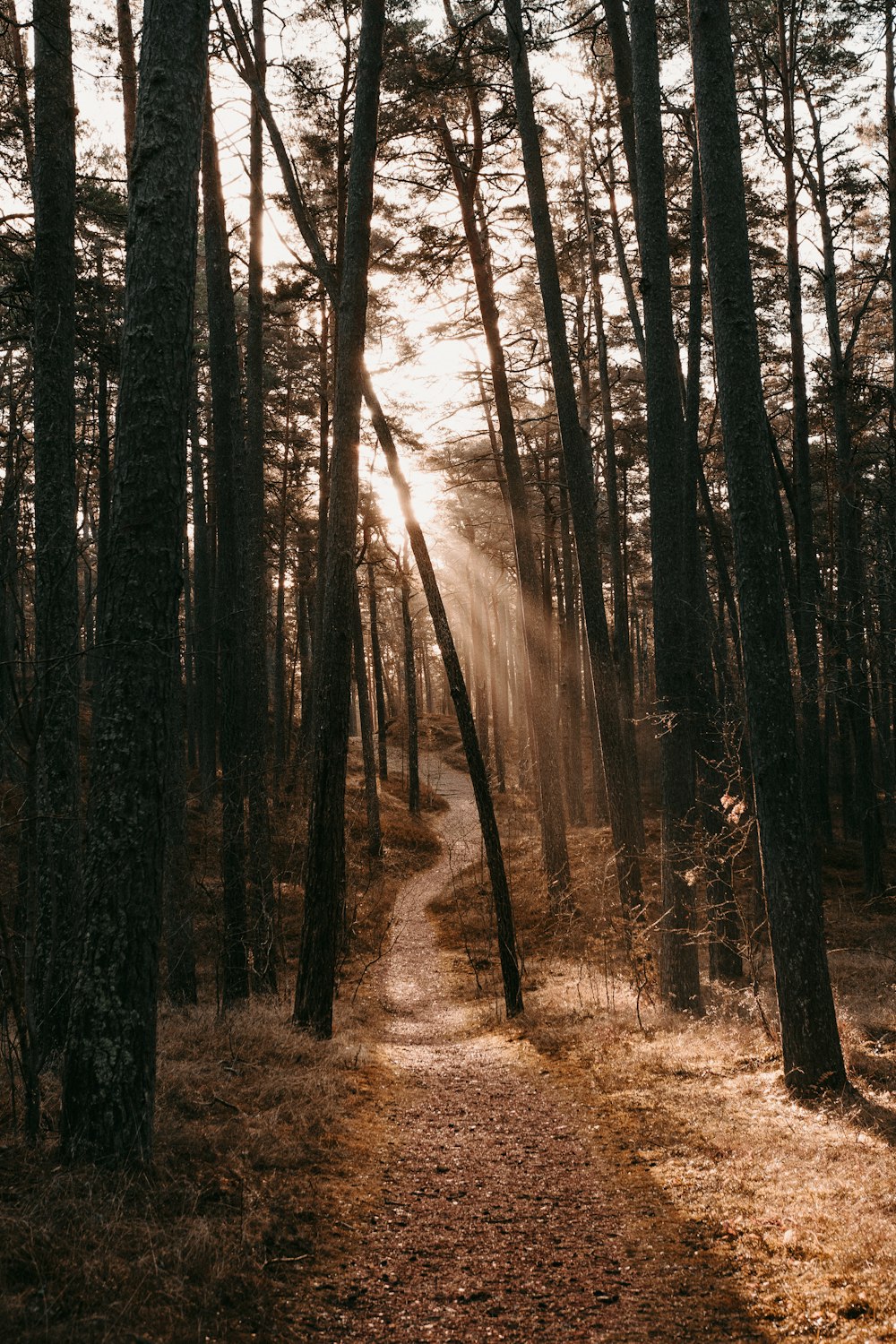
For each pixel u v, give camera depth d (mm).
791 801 7770
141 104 5535
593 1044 9992
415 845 32719
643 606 49875
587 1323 4008
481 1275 4520
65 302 8250
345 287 11242
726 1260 4551
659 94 11914
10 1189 4480
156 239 5441
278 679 34438
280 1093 7441
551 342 15938
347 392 11133
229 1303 4016
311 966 10508
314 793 10805
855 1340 3652
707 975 14844
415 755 38625
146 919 5160
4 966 5352
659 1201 5426
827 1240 4574
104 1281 3869
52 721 7711
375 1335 3924
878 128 21141
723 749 13250
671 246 18594
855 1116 6699
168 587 5375
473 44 16047
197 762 31922
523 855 27297
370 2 11438
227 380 13930
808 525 19094
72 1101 4984
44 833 7645
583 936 18188
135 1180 4836
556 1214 5324
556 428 28203
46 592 7812
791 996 7543
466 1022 13430
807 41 19688
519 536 20703
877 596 17219
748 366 8148
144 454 5344
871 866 21188
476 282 20250
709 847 11844
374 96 11484
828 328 21797
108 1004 5020
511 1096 8367
